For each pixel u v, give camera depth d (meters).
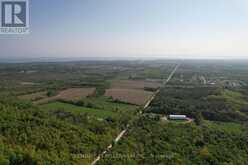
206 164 47.09
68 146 45.84
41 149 42.06
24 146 40.97
